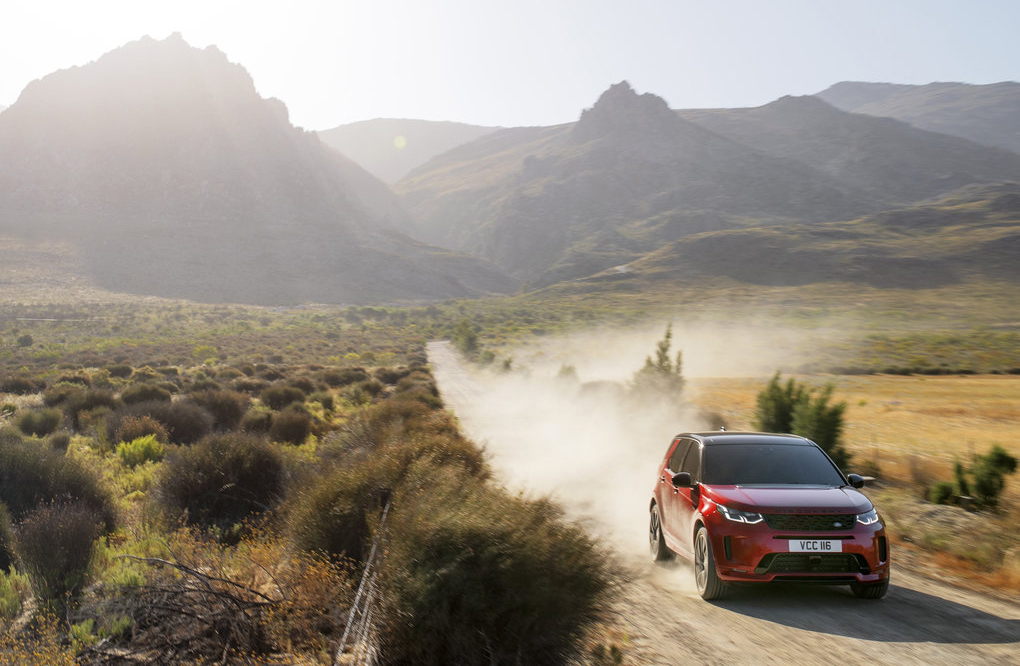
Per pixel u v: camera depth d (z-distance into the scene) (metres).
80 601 6.89
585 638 5.11
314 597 5.95
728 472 7.76
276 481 11.05
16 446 10.72
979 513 11.27
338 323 160.38
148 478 13.23
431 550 4.76
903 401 38.09
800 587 7.64
